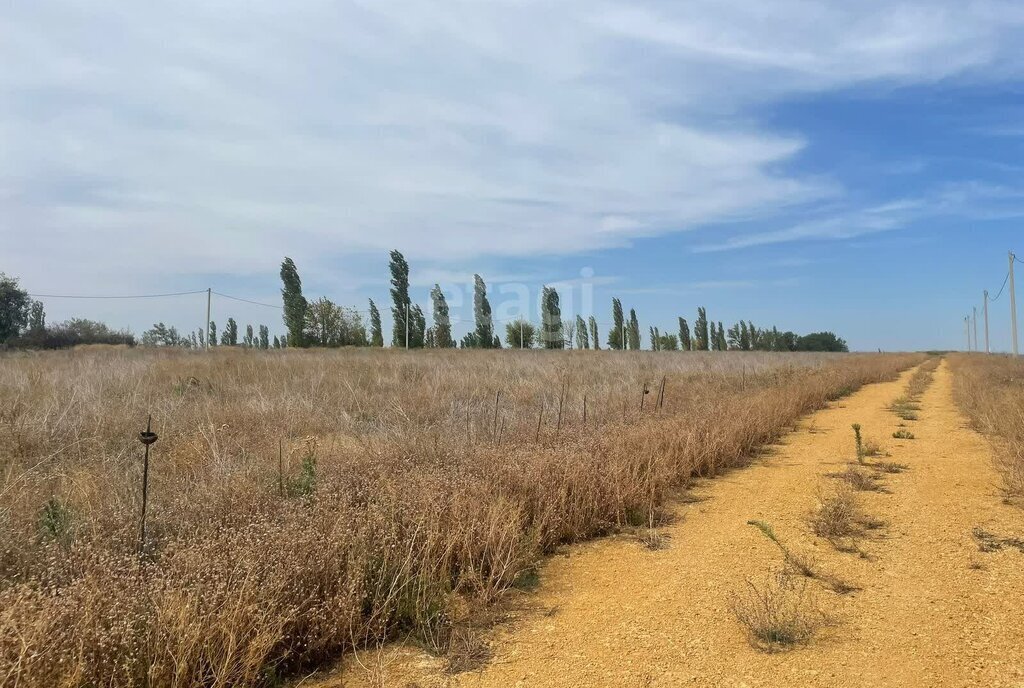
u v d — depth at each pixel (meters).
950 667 3.54
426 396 12.14
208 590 3.57
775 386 17.98
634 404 12.37
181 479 6.18
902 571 5.05
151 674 3.11
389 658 3.78
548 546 5.70
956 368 36.59
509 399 12.64
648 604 4.50
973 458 9.60
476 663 3.70
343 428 9.34
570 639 3.99
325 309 51.19
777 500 7.34
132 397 10.55
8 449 7.14
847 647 3.80
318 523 4.63
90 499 5.34
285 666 3.64
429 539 4.63
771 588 4.73
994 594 4.55
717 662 3.65
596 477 6.59
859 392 22.59
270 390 12.36
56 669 2.97
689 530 6.28
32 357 21.42
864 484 7.93
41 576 3.71
